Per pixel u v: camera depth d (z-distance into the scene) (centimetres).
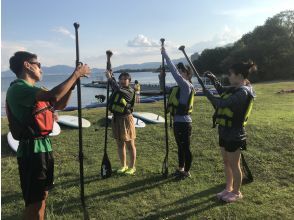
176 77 592
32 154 362
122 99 633
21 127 355
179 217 493
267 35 6378
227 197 536
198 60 7694
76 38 427
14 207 534
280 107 1353
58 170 686
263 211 507
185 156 623
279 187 591
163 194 569
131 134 650
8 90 358
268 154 741
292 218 486
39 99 345
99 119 1121
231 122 504
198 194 567
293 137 830
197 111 1236
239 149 516
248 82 520
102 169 636
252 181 615
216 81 583
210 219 488
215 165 696
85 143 867
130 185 607
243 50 6009
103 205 531
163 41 605
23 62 366
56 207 529
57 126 988
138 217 496
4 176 659
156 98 2097
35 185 367
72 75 355
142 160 740
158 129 980
